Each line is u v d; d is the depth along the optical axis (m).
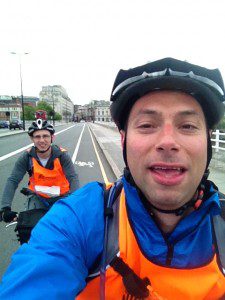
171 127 0.38
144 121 0.39
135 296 0.38
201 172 0.39
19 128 20.47
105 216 0.42
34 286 0.35
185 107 0.39
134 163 0.39
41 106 42.19
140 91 0.39
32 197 1.12
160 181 0.37
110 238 0.41
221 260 0.40
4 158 5.61
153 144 0.38
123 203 0.42
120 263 0.39
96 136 12.02
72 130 19.38
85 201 0.44
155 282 0.38
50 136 1.14
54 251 0.38
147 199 0.40
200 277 0.38
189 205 0.39
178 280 0.38
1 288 0.36
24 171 1.16
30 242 0.41
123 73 0.41
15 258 0.39
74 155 6.02
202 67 0.40
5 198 1.10
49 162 1.13
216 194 0.41
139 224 0.40
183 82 0.38
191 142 0.38
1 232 1.85
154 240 0.39
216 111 0.41
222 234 0.42
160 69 0.39
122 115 0.42
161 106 0.39
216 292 0.39
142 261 0.39
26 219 0.99
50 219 0.42
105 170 4.21
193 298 0.37
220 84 0.42
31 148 1.16
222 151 4.06
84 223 0.42
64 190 1.13
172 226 0.40
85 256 0.41
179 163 0.37
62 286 0.36
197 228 0.39
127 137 0.41
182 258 0.38
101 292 0.40
